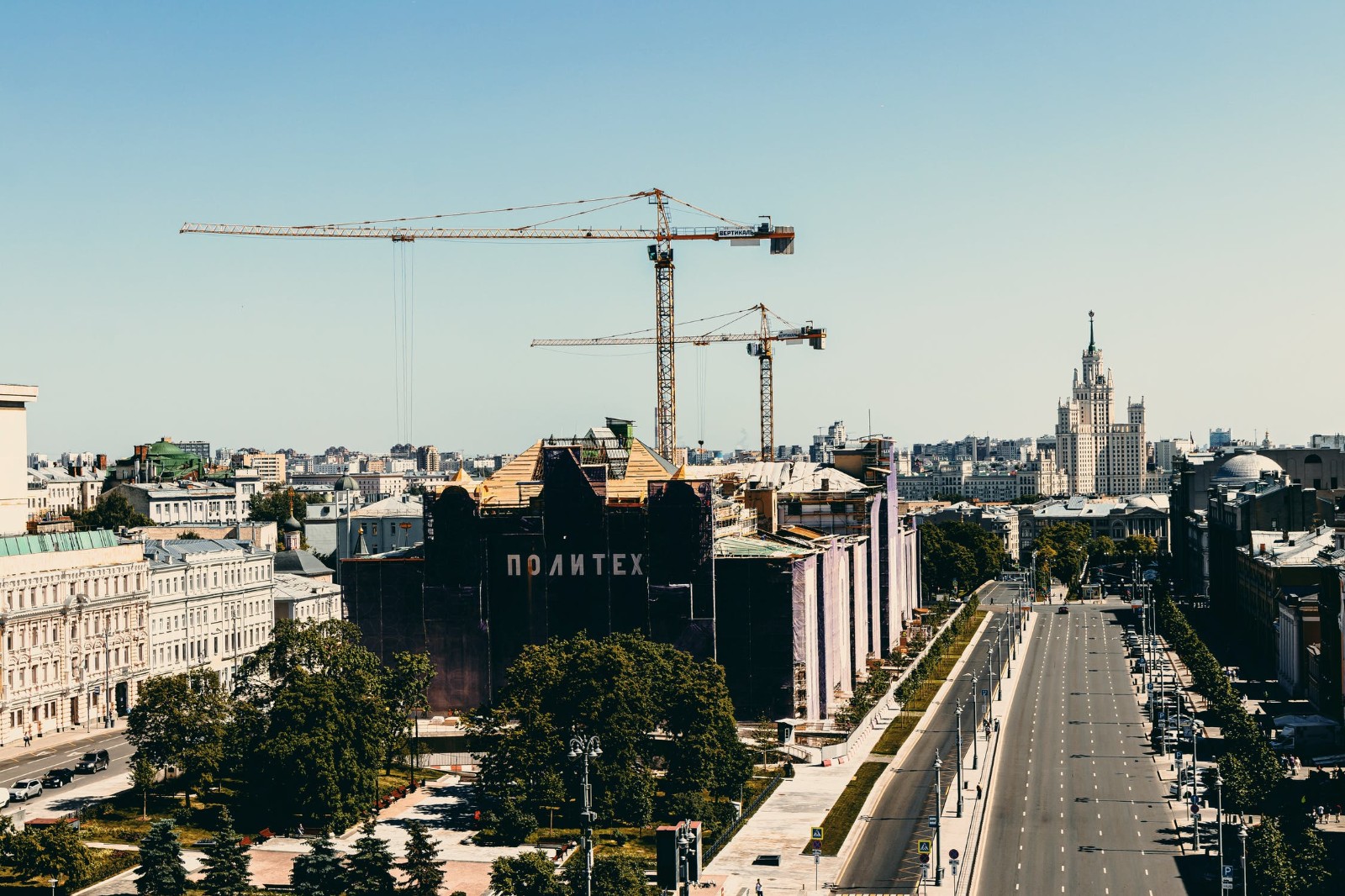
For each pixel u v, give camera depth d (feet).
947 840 633.20
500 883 494.18
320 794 618.03
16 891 533.55
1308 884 514.68
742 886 562.66
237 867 523.70
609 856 516.32
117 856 570.05
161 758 632.79
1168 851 610.24
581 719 647.15
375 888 507.30
